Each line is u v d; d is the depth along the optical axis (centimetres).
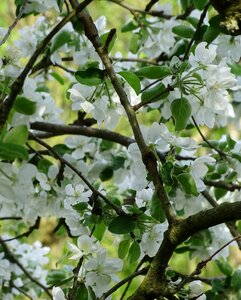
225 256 240
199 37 231
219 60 228
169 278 201
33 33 254
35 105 188
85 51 242
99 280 208
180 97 210
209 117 211
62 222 255
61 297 205
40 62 257
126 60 260
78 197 217
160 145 208
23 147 178
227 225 239
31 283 277
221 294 229
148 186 212
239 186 239
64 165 230
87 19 210
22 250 279
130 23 257
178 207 219
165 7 258
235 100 245
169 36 254
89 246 209
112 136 248
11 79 204
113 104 213
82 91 212
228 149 238
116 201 219
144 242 211
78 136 252
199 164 209
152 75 210
